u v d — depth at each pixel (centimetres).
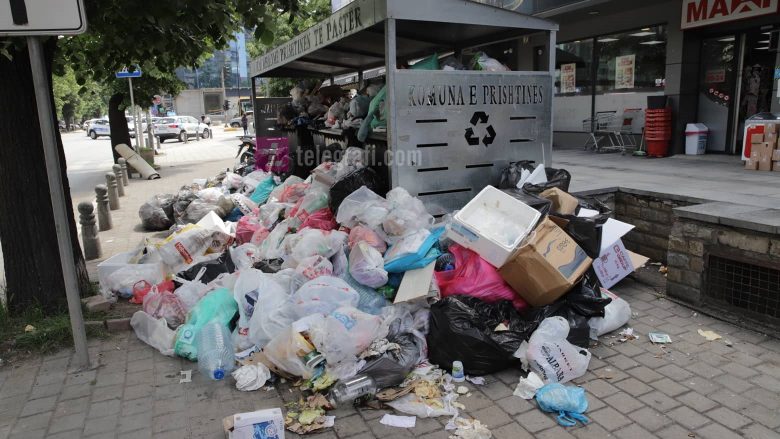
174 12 420
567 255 390
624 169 804
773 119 787
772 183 619
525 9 1177
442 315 363
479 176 540
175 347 397
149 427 315
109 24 491
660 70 1050
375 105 555
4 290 490
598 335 405
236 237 615
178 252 541
